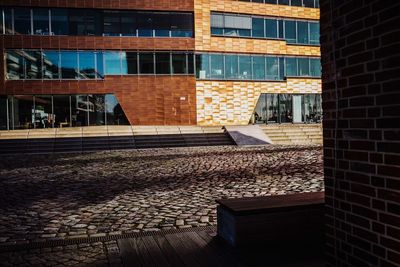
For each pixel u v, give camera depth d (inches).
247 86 1305.4
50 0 1151.0
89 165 621.3
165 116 1228.5
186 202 311.0
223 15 1288.1
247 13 1309.1
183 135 1067.3
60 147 949.8
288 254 172.4
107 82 1188.5
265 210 183.6
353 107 114.0
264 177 440.8
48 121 1161.4
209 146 1004.6
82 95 1179.9
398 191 98.0
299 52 1370.6
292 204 188.7
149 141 1012.5
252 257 170.4
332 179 126.1
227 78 1286.9
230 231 188.9
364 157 110.1
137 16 1215.6
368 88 107.3
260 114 1330.0
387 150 101.1
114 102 1200.2
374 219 106.9
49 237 219.6
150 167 571.2
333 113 124.3
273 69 1343.5
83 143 975.0
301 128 1224.2
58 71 1165.7
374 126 105.4
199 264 165.0
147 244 196.5
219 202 200.7
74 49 1172.5
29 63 1151.0
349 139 116.4
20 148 928.9
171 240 201.9
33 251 191.8
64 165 631.8
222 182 412.2
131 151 896.9
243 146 984.3
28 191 387.5
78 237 217.0
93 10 1189.7
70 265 169.8
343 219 121.0
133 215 270.2
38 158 775.7
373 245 107.7
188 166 570.9
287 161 610.9
